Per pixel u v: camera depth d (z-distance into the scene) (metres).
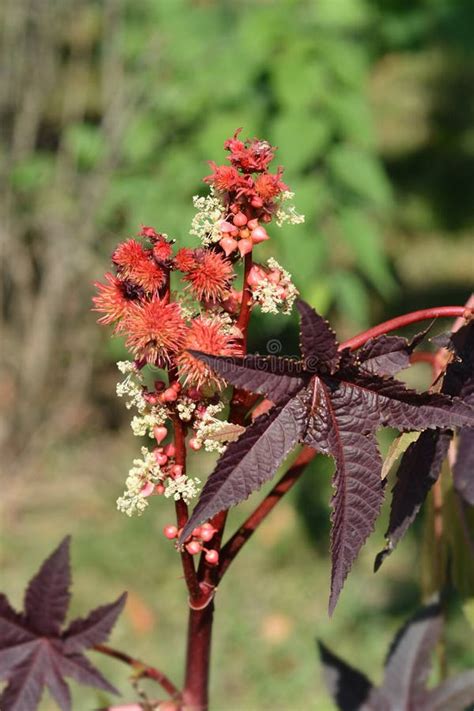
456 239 6.13
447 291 5.57
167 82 4.20
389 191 3.86
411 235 6.18
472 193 6.45
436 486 1.44
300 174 3.89
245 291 1.06
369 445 1.01
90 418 4.71
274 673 3.30
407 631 1.37
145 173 4.15
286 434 0.99
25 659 1.24
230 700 3.22
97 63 5.16
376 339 1.04
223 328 1.04
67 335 4.48
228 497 0.96
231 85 3.95
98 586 3.70
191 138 4.10
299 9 4.02
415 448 1.09
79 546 3.90
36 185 4.21
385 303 5.43
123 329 1.02
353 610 3.54
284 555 3.86
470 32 4.85
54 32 4.45
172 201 3.84
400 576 3.72
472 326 1.08
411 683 1.35
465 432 1.24
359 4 4.15
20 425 4.40
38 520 4.11
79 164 4.31
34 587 1.24
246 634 3.45
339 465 1.01
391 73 7.35
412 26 4.82
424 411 1.01
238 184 1.02
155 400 1.04
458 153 6.70
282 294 1.04
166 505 4.15
